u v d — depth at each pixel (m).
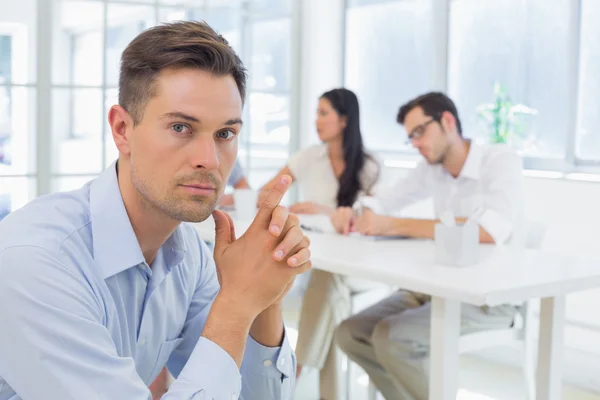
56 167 3.74
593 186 3.24
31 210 0.98
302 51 4.52
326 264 2.01
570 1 3.49
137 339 1.08
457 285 1.69
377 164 3.18
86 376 0.87
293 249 0.93
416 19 4.23
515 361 3.38
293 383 1.19
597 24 3.42
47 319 0.87
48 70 3.68
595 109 3.45
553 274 1.85
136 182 0.93
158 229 1.02
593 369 3.20
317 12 4.55
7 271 0.88
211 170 0.91
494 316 2.24
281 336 1.14
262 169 4.40
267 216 0.94
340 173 3.23
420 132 2.57
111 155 3.87
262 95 4.38
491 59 3.85
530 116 3.70
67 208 0.99
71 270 0.92
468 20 3.95
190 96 0.89
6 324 0.87
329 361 2.65
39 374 0.87
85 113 3.79
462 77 3.99
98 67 3.81
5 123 3.61
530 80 3.68
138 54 0.90
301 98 4.52
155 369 1.15
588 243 3.26
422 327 2.20
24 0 3.61
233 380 0.91
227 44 0.94
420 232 2.43
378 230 2.43
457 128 2.59
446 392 1.83
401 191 2.91
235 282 0.93
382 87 4.46
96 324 0.90
